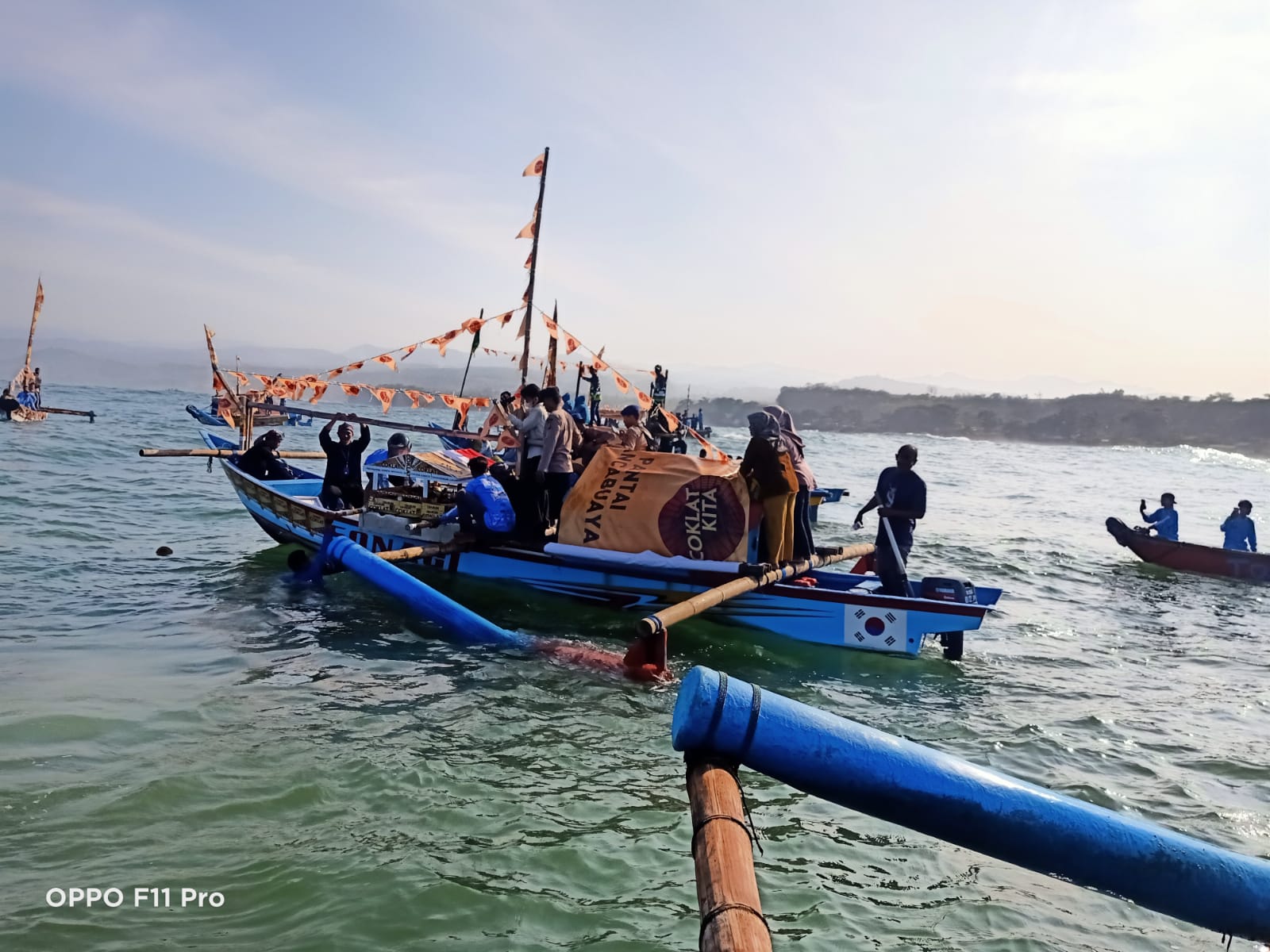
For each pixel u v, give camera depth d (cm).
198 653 780
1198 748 674
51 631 821
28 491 1730
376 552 1055
